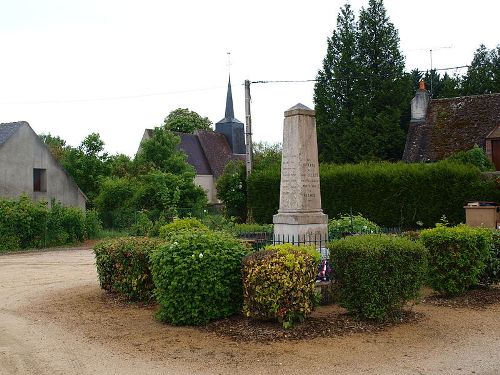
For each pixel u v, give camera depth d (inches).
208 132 2250.2
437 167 914.1
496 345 289.0
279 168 1101.1
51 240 1082.1
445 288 406.0
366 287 324.2
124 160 1577.3
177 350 286.7
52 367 265.6
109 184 1382.9
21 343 311.7
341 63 1525.6
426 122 1296.8
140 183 1371.8
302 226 446.9
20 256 919.0
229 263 341.1
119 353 285.3
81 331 335.0
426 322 334.3
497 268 426.0
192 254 334.3
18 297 473.4
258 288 311.9
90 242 1157.7
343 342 291.4
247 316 329.1
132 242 434.0
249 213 1090.1
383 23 1539.1
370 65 1523.1
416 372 247.6
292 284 311.7
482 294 417.4
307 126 463.2
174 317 337.7
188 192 1373.0
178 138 1562.5
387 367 254.2
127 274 423.8
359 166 997.8
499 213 772.0
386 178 946.7
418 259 338.0
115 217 1314.0
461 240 399.2
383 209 948.0
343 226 590.6
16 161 1243.8
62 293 485.1
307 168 459.2
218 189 1199.6
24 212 1039.0
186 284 333.1
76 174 1717.5
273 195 1057.5
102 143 1785.2
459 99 1299.2
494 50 1963.6
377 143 1437.0
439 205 908.0
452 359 265.9
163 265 337.7
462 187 891.4
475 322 336.5
